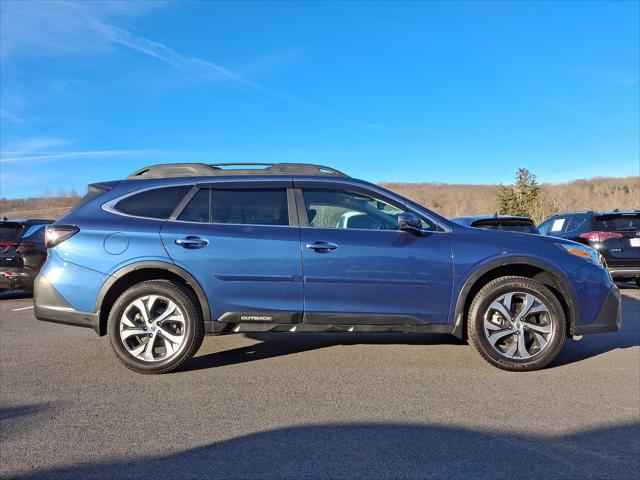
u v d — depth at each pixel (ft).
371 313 15.11
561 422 11.66
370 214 15.87
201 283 14.92
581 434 11.04
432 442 10.63
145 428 11.35
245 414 12.14
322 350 17.84
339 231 15.38
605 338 19.67
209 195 15.71
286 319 15.08
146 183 15.92
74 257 15.01
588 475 9.30
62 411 12.34
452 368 15.72
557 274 15.33
